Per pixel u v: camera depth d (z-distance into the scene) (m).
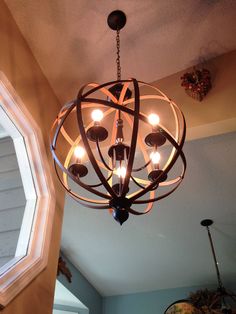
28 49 2.05
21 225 1.81
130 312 4.47
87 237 3.69
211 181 2.80
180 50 2.24
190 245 3.75
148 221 3.39
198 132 2.09
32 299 1.51
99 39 2.13
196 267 4.11
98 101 1.17
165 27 2.11
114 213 1.12
